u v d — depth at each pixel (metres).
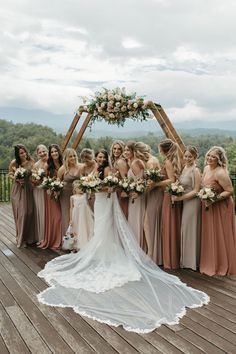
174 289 3.68
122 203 4.84
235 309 3.30
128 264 4.12
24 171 5.33
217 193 4.23
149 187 4.42
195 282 4.02
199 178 4.35
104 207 4.34
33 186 5.54
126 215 4.86
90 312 3.18
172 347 2.65
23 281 4.00
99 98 5.48
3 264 4.62
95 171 4.68
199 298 3.51
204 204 4.27
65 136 5.96
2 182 10.18
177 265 4.53
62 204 5.31
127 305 3.30
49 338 2.78
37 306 3.34
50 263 4.53
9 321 3.06
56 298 3.48
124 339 2.76
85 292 3.58
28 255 5.02
